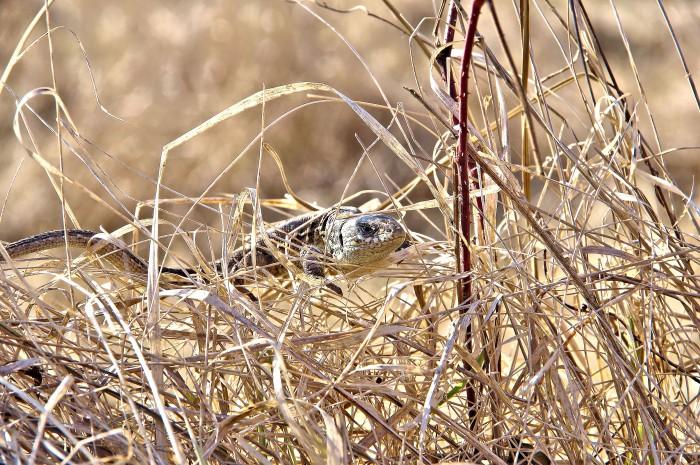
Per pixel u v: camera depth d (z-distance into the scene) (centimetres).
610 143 824
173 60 2409
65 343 720
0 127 2388
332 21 2578
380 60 2544
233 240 786
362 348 653
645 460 691
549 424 696
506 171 769
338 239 990
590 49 891
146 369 585
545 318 756
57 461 608
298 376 706
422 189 2141
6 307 740
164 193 2111
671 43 2709
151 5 2538
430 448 734
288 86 743
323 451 574
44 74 2516
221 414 679
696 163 2195
